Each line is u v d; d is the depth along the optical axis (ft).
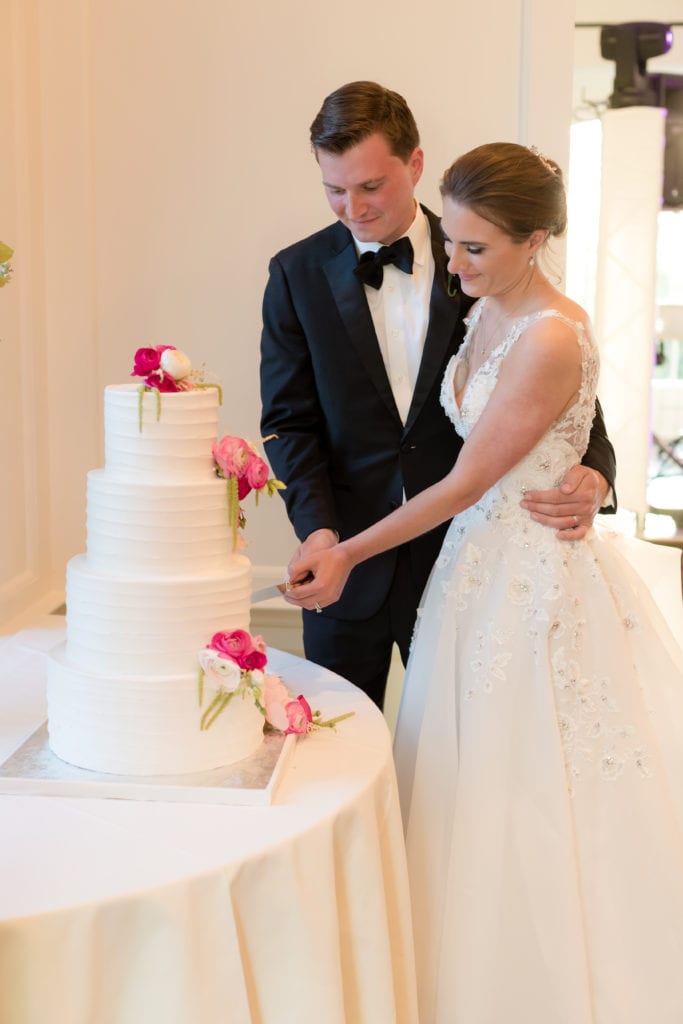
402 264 7.83
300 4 10.36
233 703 5.78
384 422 8.07
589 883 6.63
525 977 6.42
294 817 5.33
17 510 10.44
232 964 4.88
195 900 4.78
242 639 5.69
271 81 10.48
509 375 6.74
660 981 6.53
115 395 5.67
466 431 7.33
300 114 10.52
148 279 10.88
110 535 5.66
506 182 6.49
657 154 15.72
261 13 10.39
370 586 8.13
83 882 4.73
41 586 10.98
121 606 5.56
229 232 10.76
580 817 6.69
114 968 4.70
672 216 20.27
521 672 6.81
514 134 10.52
